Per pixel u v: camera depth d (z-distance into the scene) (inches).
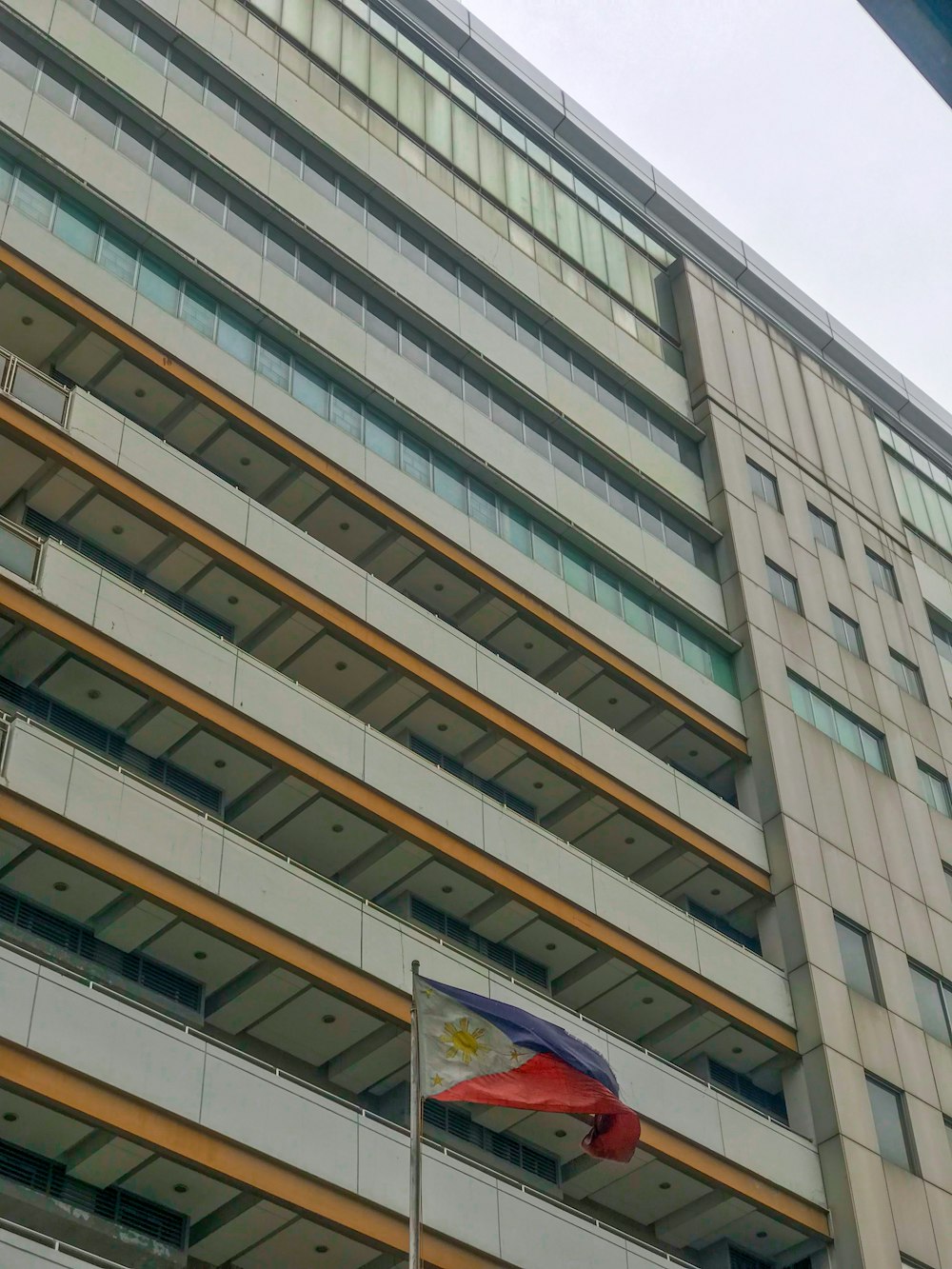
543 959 1467.8
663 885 1643.7
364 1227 1103.0
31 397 1284.4
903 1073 1593.3
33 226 1396.4
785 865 1664.6
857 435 2316.7
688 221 2258.9
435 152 1927.9
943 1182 1533.0
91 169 1478.8
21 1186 1035.9
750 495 2014.0
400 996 1236.5
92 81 1545.3
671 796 1621.6
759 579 1926.7
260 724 1290.6
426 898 1407.5
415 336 1738.4
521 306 1908.2
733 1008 1510.8
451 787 1406.3
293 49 1813.5
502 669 1536.7
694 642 1817.2
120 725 1277.1
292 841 1355.8
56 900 1149.7
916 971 1717.5
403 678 1449.3
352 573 1456.7
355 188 1793.8
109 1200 1074.1
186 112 1621.6
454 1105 1330.0
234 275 1555.1
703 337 2129.7
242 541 1379.2
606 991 1482.5
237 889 1185.4
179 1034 1074.7
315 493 1518.2
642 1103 1359.5
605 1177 1365.7
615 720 1734.7
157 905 1144.8
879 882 1753.2
